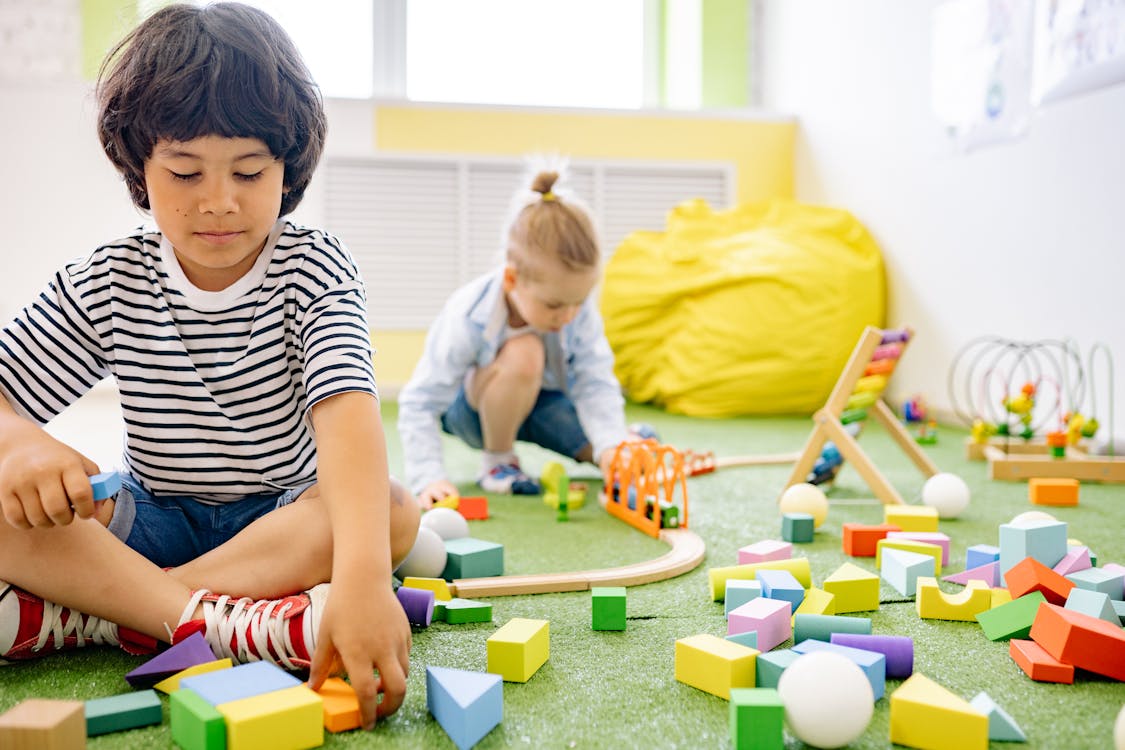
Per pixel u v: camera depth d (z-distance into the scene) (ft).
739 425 8.76
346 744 2.09
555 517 4.75
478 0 12.21
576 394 5.83
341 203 10.91
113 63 2.58
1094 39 6.79
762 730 2.04
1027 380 7.41
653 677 2.53
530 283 5.18
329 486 2.42
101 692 2.39
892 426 5.74
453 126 11.11
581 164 11.33
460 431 5.98
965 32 8.30
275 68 2.54
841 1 10.50
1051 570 3.04
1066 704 2.35
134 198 2.74
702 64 12.46
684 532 4.22
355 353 2.60
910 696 2.15
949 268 8.64
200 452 2.87
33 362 2.70
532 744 2.12
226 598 2.51
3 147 10.03
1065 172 7.13
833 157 10.81
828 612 2.97
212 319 2.76
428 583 3.18
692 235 10.21
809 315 9.20
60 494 2.24
